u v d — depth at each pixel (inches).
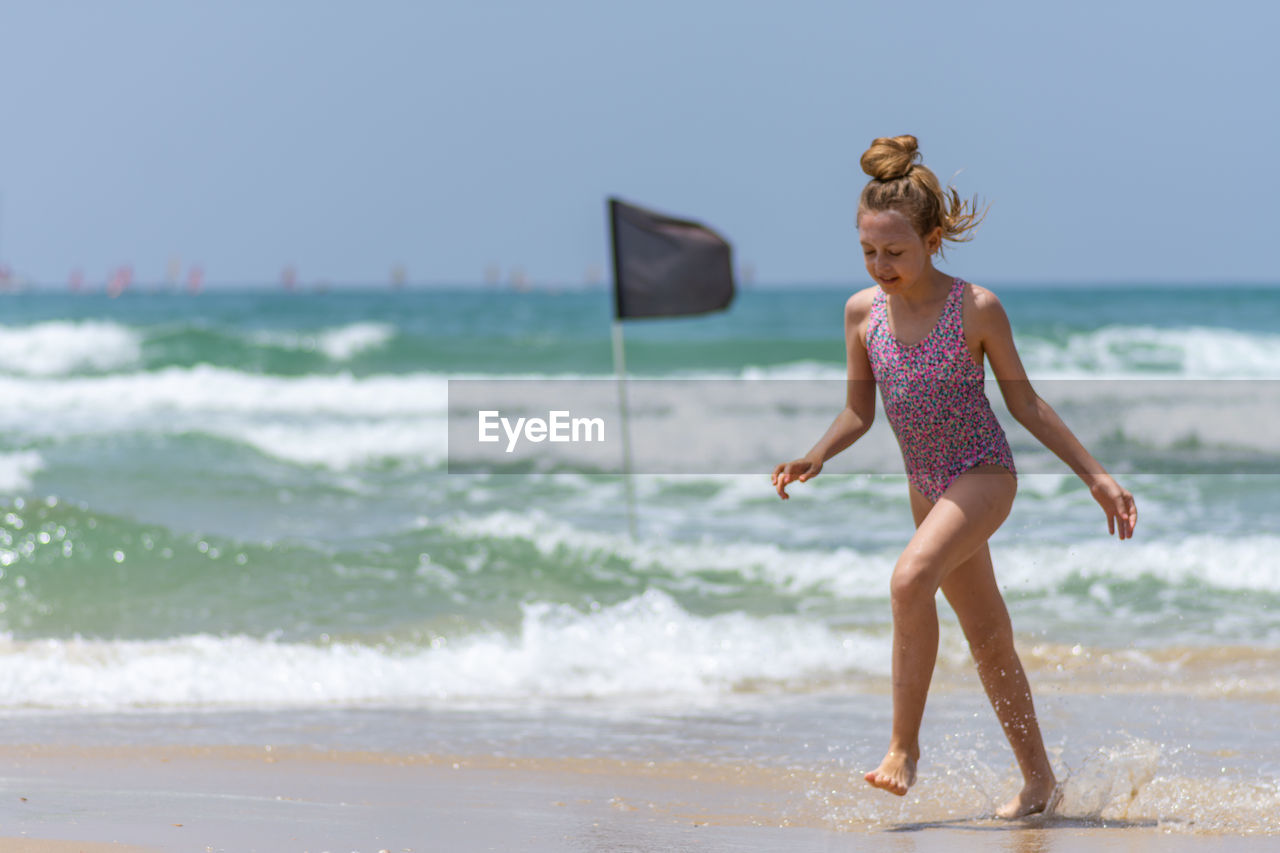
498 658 621.6
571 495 1128.8
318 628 681.6
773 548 872.3
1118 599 741.3
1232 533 925.2
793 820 353.7
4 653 611.5
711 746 467.5
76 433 1360.7
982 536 321.1
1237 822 339.6
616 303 955.3
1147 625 682.8
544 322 3932.1
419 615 710.5
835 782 409.4
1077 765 412.5
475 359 2605.8
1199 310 4202.8
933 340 322.3
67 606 713.0
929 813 362.0
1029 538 897.5
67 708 527.8
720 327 3666.3
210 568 792.3
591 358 2701.8
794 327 3661.4
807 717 518.9
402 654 631.8
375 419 1734.7
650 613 712.4
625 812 364.2
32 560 777.6
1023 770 357.1
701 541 904.9
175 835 323.3
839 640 658.8
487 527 898.7
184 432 1358.3
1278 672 582.6
